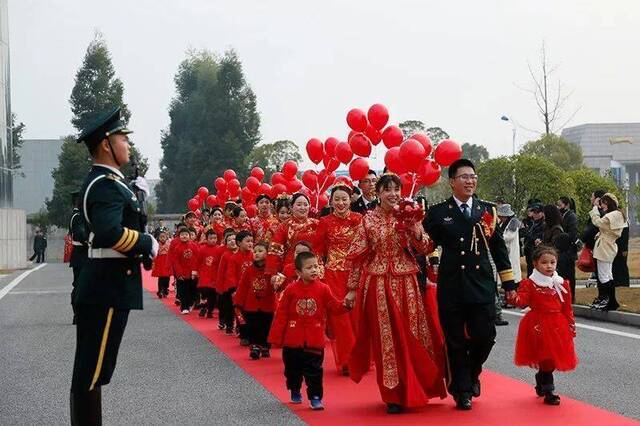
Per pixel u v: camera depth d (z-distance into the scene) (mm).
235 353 11609
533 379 9234
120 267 6203
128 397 8641
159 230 23875
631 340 12062
